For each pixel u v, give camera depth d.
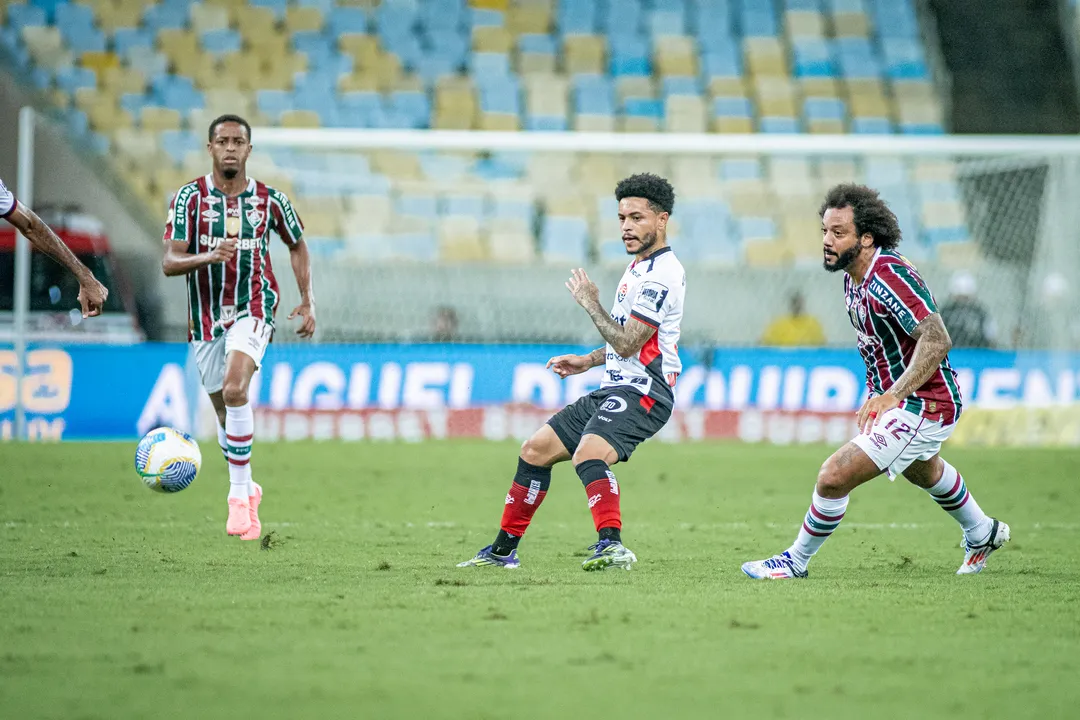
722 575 21.50
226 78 81.50
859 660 14.45
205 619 16.52
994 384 59.91
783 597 18.88
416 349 58.56
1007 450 56.25
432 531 28.52
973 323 61.78
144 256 71.50
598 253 75.31
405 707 12.15
